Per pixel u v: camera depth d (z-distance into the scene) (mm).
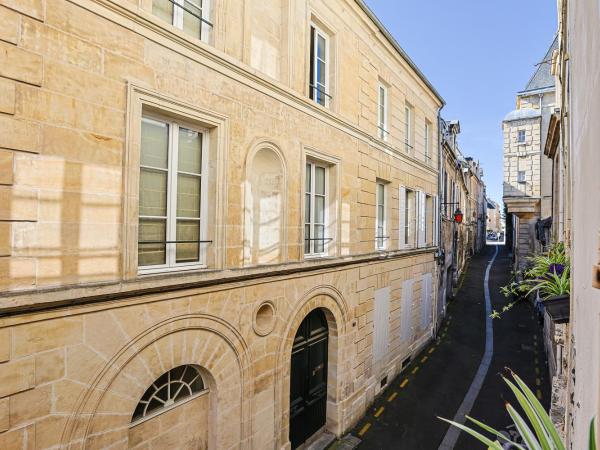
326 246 8305
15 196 3355
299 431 7594
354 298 8969
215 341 5328
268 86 6188
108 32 4027
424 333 13945
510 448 7637
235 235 5621
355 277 9008
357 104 9070
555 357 8883
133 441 4527
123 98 4168
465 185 29734
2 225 3275
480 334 15523
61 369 3646
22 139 3391
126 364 4207
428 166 14109
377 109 10188
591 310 2232
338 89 8242
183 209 5207
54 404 3596
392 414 9281
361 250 9266
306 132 7152
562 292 4980
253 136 5914
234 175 5590
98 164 3951
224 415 5488
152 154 4805
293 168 6824
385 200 11070
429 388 10609
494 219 87438
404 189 11992
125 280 4133
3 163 3279
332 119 7941
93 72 3906
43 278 3525
